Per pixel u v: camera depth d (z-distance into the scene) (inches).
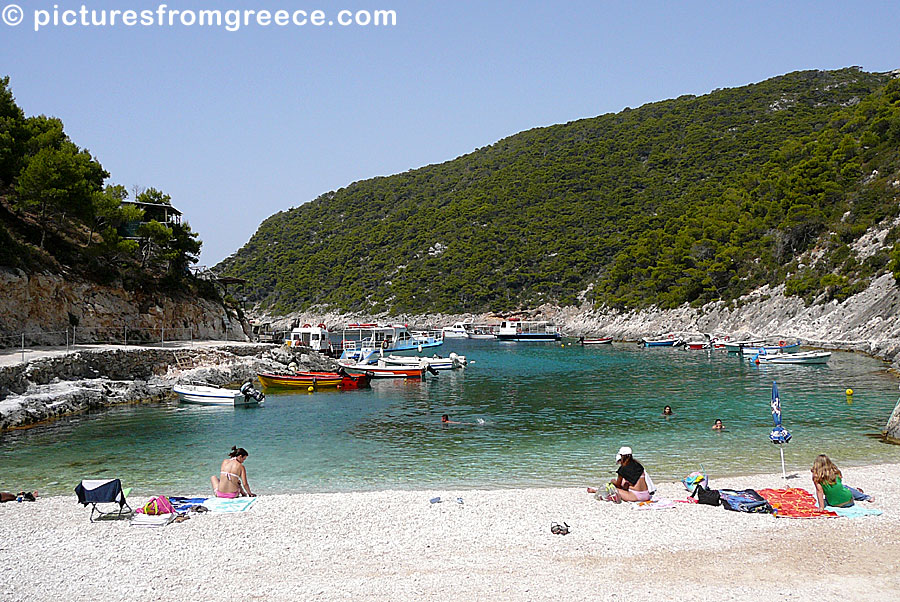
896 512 604.4
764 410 1448.1
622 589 440.5
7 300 1726.1
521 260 7116.1
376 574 475.5
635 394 1798.7
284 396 1797.5
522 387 2006.6
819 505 610.2
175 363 1914.4
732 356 3083.2
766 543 526.9
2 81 2276.1
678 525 579.8
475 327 5831.7
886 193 3811.5
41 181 1958.7
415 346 3641.7
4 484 855.1
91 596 437.7
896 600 413.7
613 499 667.4
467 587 448.8
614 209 7347.4
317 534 568.7
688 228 5098.4
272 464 975.6
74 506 671.8
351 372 2223.2
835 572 462.3
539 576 467.2
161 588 451.2
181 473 916.0
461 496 707.4
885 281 3139.8
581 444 1110.4
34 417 1270.9
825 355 2468.0
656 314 4736.7
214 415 1432.1
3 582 461.7
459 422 1358.3
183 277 2741.1
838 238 3742.6
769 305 3809.1
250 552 523.5
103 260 2306.8
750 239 4564.5
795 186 4426.7
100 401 1483.8
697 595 427.8
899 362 2207.2
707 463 941.8
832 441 1077.1
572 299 6328.7
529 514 626.2
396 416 1443.2
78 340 1955.0
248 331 3245.6
